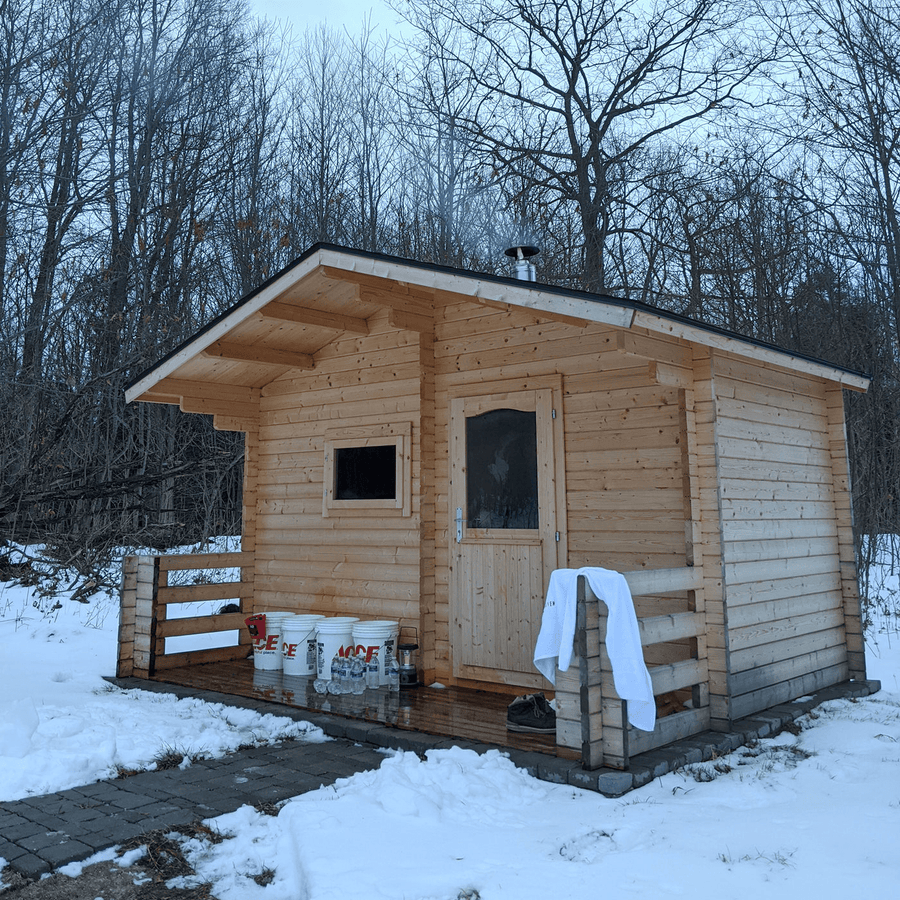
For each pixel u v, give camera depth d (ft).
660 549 17.76
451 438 21.77
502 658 20.22
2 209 49.03
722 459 17.33
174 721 17.95
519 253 21.75
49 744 15.67
